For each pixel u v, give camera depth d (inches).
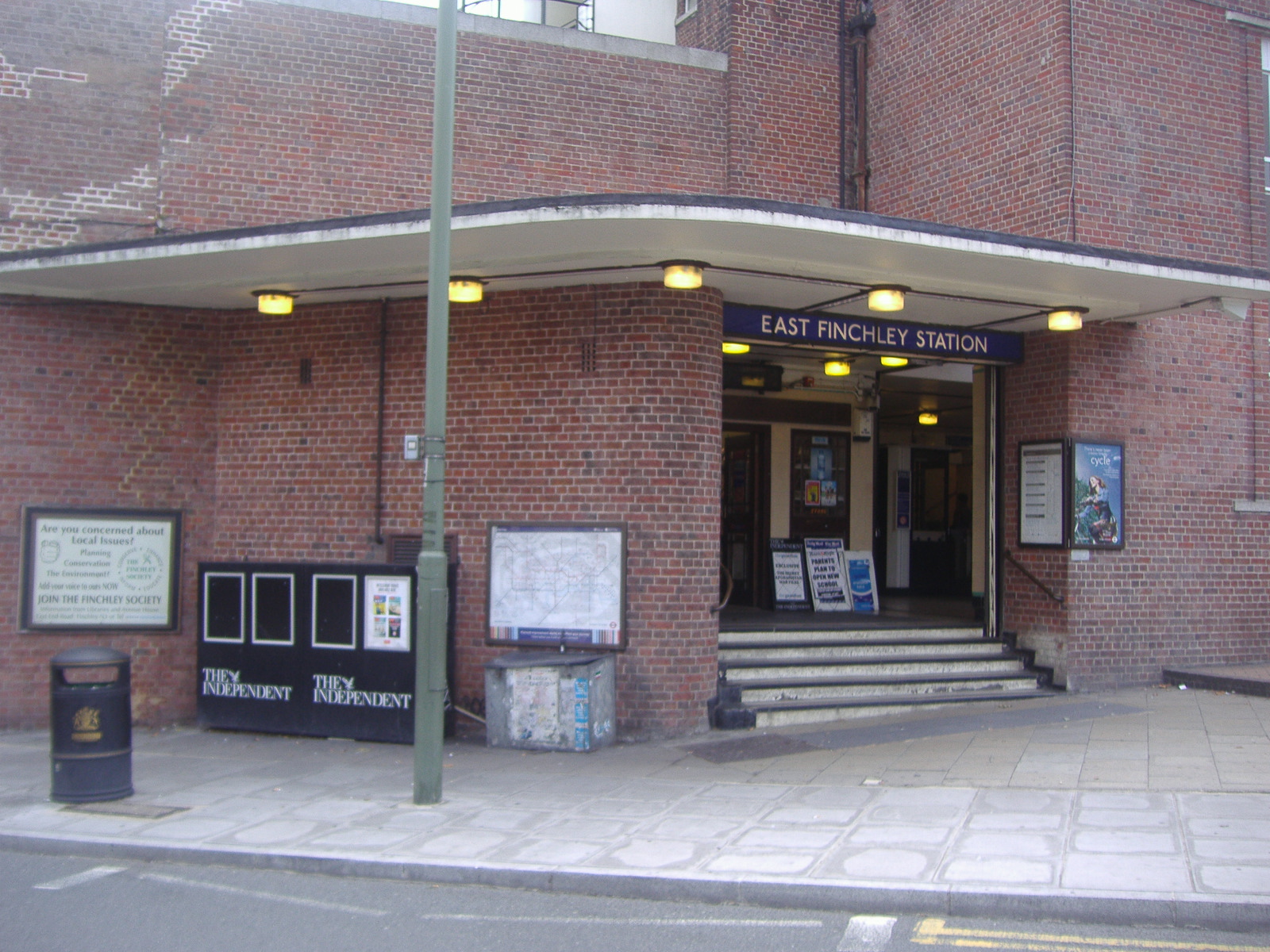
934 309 441.7
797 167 554.3
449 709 402.9
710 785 329.1
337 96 479.5
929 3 537.6
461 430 425.1
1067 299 426.3
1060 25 470.9
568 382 410.6
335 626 410.3
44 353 437.7
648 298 401.1
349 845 274.2
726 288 409.7
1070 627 462.6
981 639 488.4
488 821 293.4
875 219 341.4
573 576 405.4
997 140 498.9
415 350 435.5
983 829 270.5
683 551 398.6
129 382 447.5
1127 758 343.6
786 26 560.1
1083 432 469.1
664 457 398.6
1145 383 483.8
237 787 338.3
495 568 415.5
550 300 414.3
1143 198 484.7
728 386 578.2
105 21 455.5
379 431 437.1
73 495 438.6
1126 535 475.5
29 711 429.7
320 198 474.3
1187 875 230.4
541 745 381.7
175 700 442.6
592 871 247.4
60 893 251.3
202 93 463.5
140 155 455.2
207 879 261.3
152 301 447.8
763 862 251.6
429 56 493.4
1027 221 483.5
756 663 441.1
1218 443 499.2
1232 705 430.9
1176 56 497.7
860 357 547.2
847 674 451.8
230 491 455.2
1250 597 502.0
